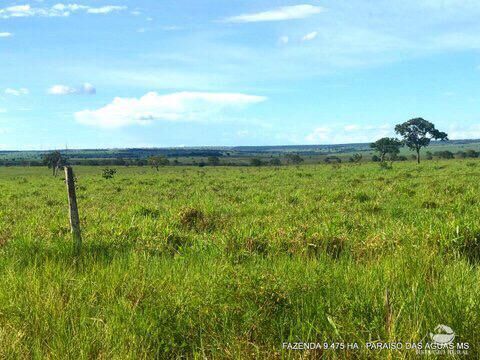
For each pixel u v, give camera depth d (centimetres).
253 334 464
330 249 852
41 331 476
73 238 848
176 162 15288
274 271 607
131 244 903
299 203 1742
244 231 929
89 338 455
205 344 452
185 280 577
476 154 13538
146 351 434
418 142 9600
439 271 629
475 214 1071
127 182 3919
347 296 494
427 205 1474
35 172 11131
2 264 745
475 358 419
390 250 784
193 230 1120
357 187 2469
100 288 579
